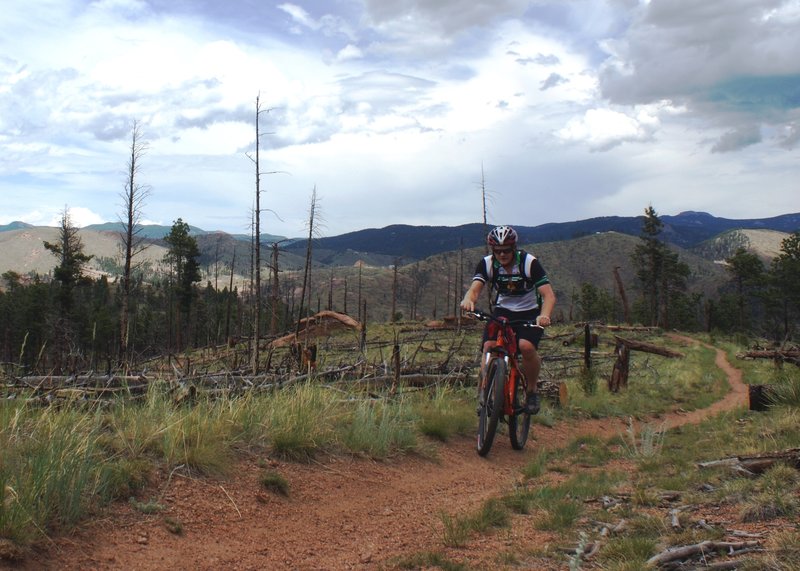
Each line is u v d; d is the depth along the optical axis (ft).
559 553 12.75
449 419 28.55
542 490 18.07
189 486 14.98
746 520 13.19
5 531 10.18
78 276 191.11
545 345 121.80
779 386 35.42
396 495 18.61
